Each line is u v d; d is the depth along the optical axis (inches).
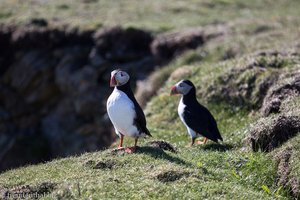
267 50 757.3
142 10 1283.2
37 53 1162.0
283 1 1371.8
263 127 492.1
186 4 1332.4
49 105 1153.4
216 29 1049.5
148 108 724.0
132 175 415.8
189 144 557.6
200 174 423.8
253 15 1222.9
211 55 897.5
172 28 1106.7
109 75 1066.1
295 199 412.5
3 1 1413.6
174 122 661.3
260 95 629.3
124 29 1088.8
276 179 439.2
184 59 911.7
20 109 1162.6
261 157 466.6
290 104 543.8
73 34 1138.7
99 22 1152.2
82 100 1062.4
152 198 377.1
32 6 1355.8
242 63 697.0
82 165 450.6
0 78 1192.8
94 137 1026.7
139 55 1072.8
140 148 481.1
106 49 1097.4
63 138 1082.1
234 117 626.2
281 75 629.0
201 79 711.1
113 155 467.8
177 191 388.5
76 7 1334.9
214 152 493.7
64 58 1120.8
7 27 1200.8
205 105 663.1
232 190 402.3
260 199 395.2
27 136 1133.1
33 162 1086.4
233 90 657.0
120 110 462.9
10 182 426.3
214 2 1353.3
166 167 422.9
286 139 478.9
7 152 1105.4
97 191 385.1
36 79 1147.9
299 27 949.2
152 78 887.1
